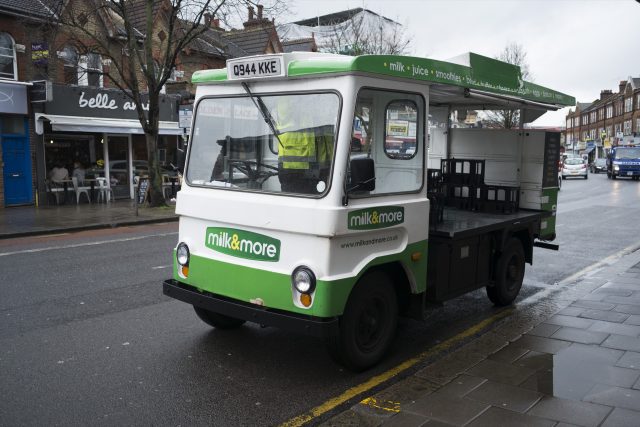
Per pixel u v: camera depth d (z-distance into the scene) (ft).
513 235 23.03
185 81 75.51
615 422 12.36
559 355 16.57
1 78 57.31
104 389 14.53
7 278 26.66
